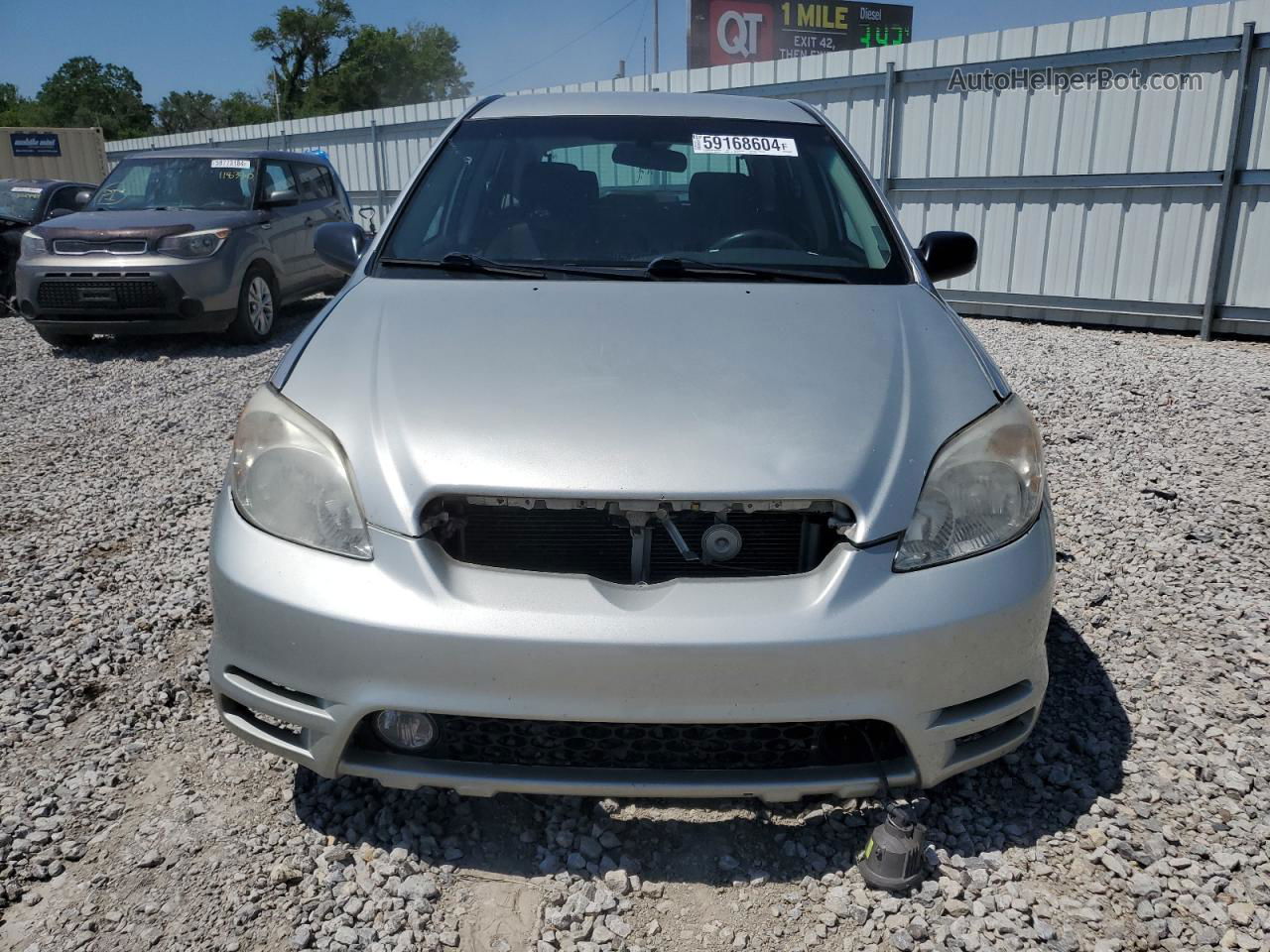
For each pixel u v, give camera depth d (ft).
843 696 5.99
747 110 11.27
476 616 5.95
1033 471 6.86
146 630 10.36
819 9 125.59
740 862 6.84
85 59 209.67
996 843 7.04
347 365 7.28
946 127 31.09
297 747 6.53
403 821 7.25
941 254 10.12
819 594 6.05
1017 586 6.35
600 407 6.67
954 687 6.19
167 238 25.07
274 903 6.45
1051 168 29.17
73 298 24.93
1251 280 26.40
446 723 6.32
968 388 7.15
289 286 29.66
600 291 8.39
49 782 7.70
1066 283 29.84
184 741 8.32
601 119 10.80
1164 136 26.94
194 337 29.19
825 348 7.41
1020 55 28.99
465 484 6.22
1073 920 6.36
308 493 6.48
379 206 50.16
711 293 8.36
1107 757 8.05
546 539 6.50
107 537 13.20
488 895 6.56
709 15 120.26
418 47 192.13
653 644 5.85
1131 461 16.08
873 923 6.31
